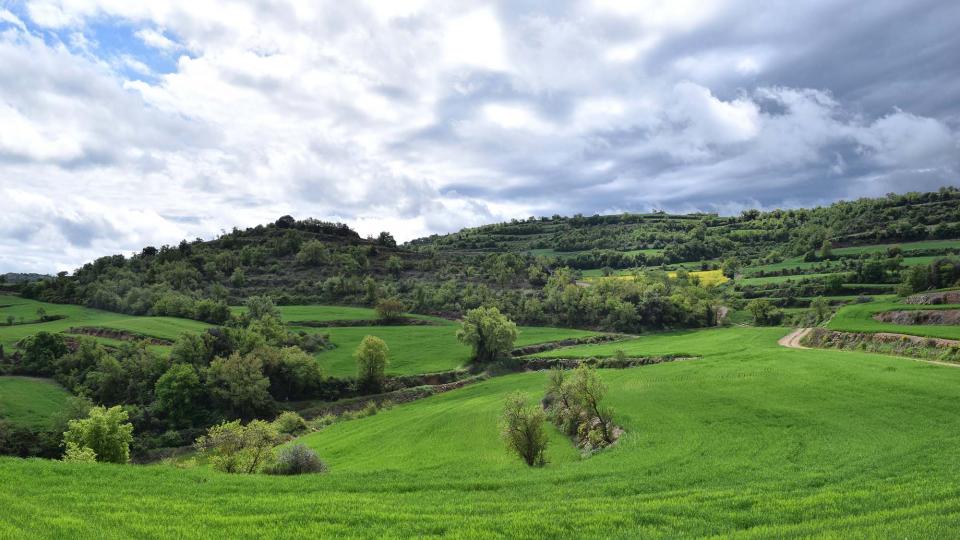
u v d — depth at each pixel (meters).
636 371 93.12
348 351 143.38
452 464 56.69
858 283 191.38
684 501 26.62
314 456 44.00
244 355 124.31
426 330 168.12
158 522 22.25
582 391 60.75
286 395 118.38
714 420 56.50
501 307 197.50
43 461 32.81
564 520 22.77
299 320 170.50
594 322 189.00
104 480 29.53
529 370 134.50
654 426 56.12
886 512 22.47
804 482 30.91
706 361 94.12
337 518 23.30
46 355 115.62
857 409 54.19
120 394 108.56
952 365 68.69
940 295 107.69
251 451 49.16
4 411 91.62
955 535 18.81
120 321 150.50
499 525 22.17
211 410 107.88
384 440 74.12
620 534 20.95
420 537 20.77
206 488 29.08
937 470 32.38
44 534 19.67
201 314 163.38
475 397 99.75
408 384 125.50
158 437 98.69
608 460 42.97
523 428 51.59
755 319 179.50
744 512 24.03
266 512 24.44
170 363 115.12
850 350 92.25
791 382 68.62
